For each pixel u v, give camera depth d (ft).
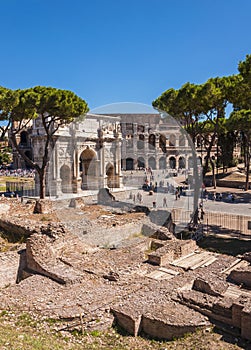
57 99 86.07
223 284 41.11
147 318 33.12
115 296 38.63
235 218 93.71
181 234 71.72
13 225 66.85
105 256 52.54
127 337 32.58
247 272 42.32
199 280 41.14
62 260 50.11
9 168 320.50
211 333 31.65
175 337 31.48
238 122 130.00
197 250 62.34
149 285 42.27
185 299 37.27
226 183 177.58
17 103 84.69
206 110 85.56
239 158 233.96
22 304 36.06
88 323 33.17
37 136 137.18
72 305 35.86
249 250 63.05
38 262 47.96
